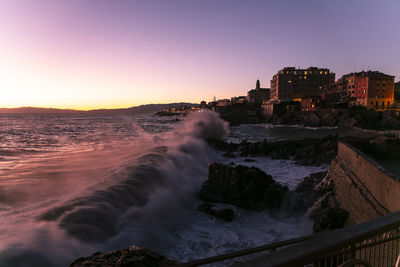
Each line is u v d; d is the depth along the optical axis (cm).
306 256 152
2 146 4666
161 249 1261
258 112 17575
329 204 1536
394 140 1998
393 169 1491
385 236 242
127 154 3609
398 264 215
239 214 1692
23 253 998
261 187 1842
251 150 4078
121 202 1614
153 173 2209
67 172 2394
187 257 1193
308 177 2294
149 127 12525
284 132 10125
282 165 3288
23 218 1284
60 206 1429
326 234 181
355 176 1296
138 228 1381
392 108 10794
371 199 1005
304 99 13875
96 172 2383
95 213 1388
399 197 784
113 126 12925
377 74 10969
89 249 1140
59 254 1054
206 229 1502
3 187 1822
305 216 1667
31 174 2300
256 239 1384
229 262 1143
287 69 17000
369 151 2034
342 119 11200
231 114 17588
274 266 133
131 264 575
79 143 5338
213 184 1973
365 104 11081
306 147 3769
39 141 5725
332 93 13900
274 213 1748
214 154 4053
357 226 194
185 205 1836
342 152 1722
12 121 17138
